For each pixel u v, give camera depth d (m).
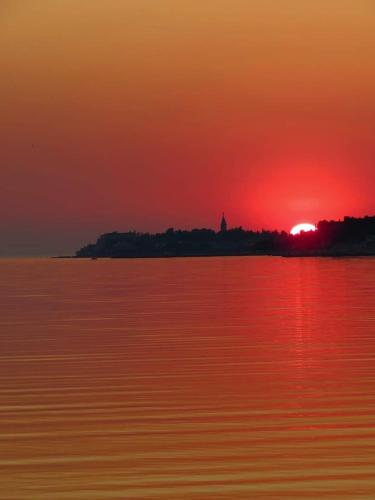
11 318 84.31
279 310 89.81
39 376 45.97
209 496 25.11
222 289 138.00
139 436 31.95
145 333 67.62
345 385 42.09
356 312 85.44
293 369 47.59
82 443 30.98
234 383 43.12
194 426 33.50
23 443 31.05
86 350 57.03
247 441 31.08
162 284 163.88
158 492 25.48
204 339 62.75
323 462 28.30
